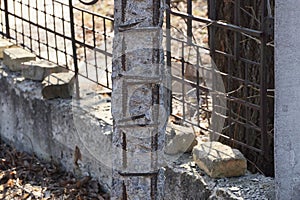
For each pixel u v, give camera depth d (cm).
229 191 440
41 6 786
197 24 884
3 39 702
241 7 466
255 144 472
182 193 474
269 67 456
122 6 328
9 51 659
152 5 327
